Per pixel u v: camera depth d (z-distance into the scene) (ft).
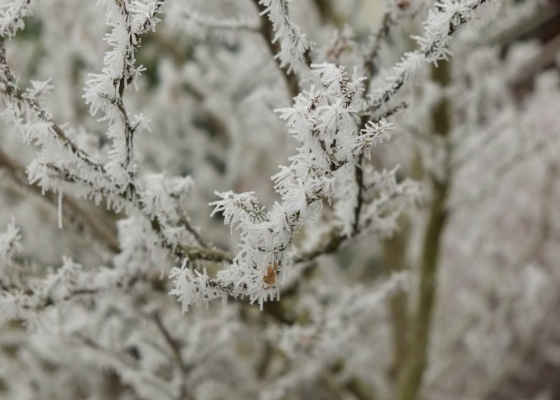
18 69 8.62
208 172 10.55
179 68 10.64
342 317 5.12
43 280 3.56
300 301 5.50
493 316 9.48
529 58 9.12
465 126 7.09
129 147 2.82
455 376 12.75
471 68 7.13
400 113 2.95
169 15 3.88
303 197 2.16
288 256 2.64
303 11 8.32
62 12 7.93
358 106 2.81
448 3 2.53
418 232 10.98
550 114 10.46
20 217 8.16
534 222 13.24
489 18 2.72
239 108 9.29
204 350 5.41
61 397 9.48
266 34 3.92
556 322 12.85
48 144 2.67
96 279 3.83
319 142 2.15
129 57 2.56
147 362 5.45
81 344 5.25
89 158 2.77
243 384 9.21
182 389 5.30
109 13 2.39
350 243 3.75
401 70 2.70
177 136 10.28
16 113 2.65
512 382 13.93
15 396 8.65
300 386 8.45
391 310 10.05
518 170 10.41
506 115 7.48
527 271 11.55
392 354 10.28
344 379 7.16
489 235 11.34
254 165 11.27
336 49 3.61
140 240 3.49
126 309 5.19
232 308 5.46
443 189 7.51
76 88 8.92
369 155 2.35
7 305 3.43
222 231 10.22
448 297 11.98
